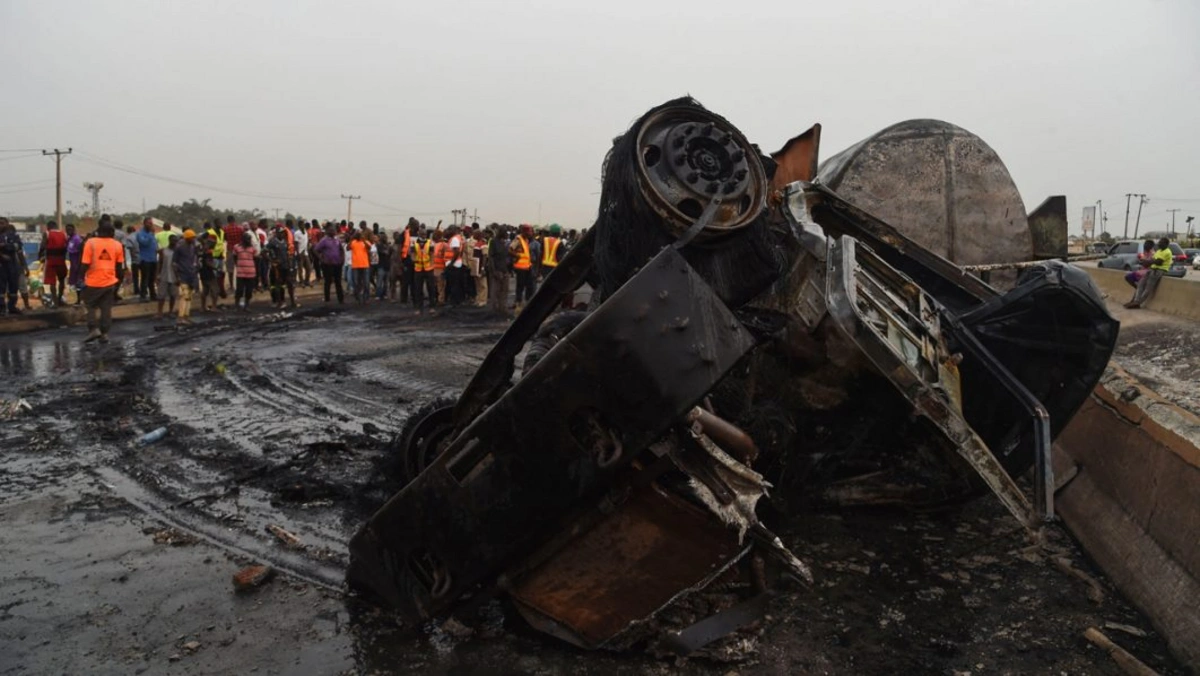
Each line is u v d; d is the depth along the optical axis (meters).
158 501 5.29
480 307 20.48
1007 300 4.21
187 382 9.54
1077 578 4.21
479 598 3.26
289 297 20.33
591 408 2.72
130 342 13.09
